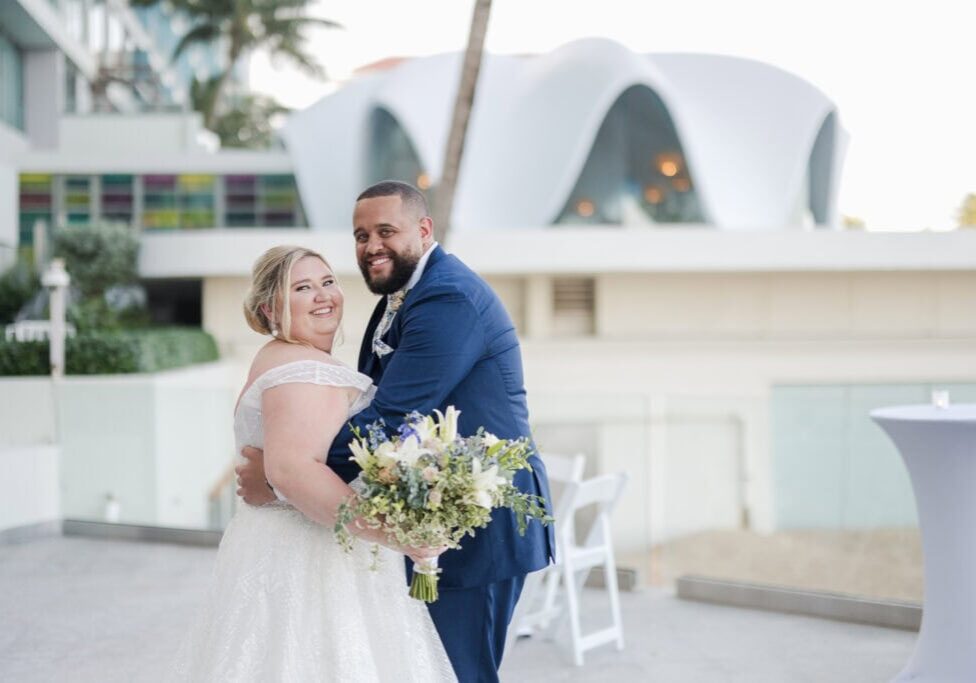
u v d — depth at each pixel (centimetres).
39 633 556
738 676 477
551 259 2252
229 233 2312
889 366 2250
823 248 2264
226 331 2411
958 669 393
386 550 290
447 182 1251
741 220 2759
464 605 313
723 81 2939
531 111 2681
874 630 553
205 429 945
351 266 2281
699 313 2377
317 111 2742
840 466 680
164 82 4922
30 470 878
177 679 291
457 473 262
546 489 329
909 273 2367
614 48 2683
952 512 392
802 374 2258
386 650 285
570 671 489
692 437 739
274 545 283
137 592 652
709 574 718
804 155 2839
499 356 316
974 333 2362
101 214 2550
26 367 1502
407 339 304
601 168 2686
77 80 3117
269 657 276
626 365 2261
